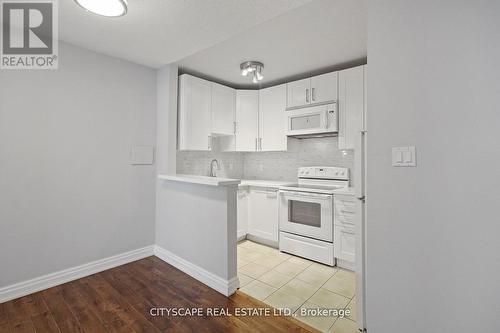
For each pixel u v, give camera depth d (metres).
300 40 2.41
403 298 1.36
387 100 1.39
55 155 2.24
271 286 2.30
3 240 1.99
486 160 1.14
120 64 2.66
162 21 1.92
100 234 2.54
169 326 1.73
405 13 1.34
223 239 2.18
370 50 1.45
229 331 1.69
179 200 2.64
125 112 2.70
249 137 3.66
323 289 2.26
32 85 2.11
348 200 2.63
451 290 1.23
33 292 2.12
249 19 1.89
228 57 2.80
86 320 1.78
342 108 2.90
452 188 1.22
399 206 1.36
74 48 2.34
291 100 3.32
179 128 3.01
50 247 2.23
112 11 1.63
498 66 1.11
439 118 1.25
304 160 3.65
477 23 1.15
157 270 2.58
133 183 2.79
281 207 3.18
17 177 2.05
